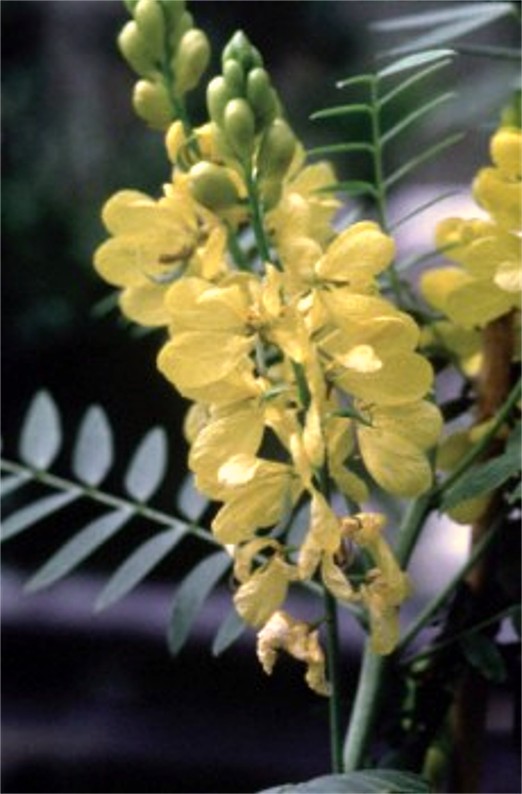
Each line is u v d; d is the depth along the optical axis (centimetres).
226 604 207
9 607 222
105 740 207
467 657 65
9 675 218
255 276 59
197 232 63
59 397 296
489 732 139
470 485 59
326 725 200
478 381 69
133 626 216
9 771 208
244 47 60
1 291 296
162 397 295
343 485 58
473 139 227
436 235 69
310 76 299
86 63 315
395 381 57
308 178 66
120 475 287
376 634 57
